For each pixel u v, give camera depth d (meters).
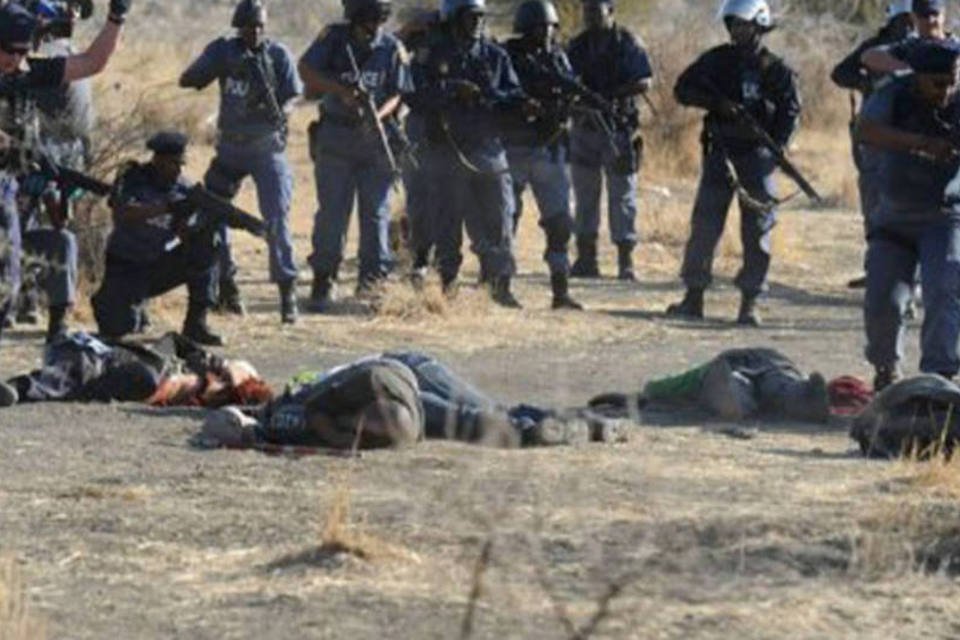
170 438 31.52
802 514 26.14
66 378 34.47
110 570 23.50
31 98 35.59
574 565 23.03
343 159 47.16
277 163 45.19
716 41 87.25
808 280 56.81
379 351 42.25
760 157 47.66
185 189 41.34
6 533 25.06
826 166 81.38
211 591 22.67
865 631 21.53
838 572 23.50
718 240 48.62
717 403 34.44
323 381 30.64
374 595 22.34
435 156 47.47
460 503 24.11
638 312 49.31
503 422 30.39
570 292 52.38
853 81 46.91
